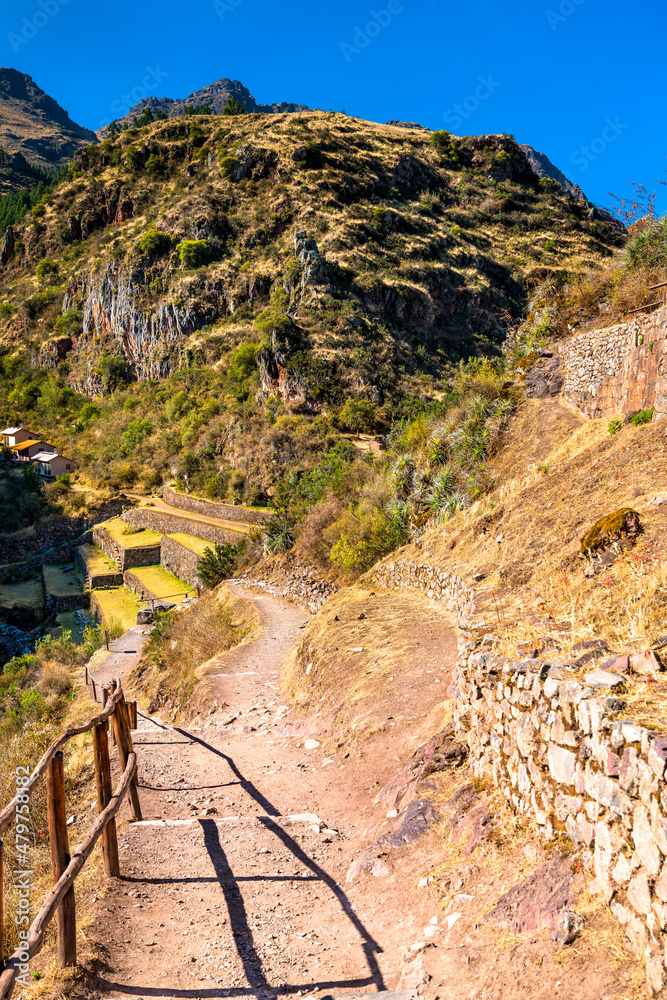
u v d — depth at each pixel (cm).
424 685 890
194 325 8131
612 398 1199
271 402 6153
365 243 8331
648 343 1034
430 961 375
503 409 1625
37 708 1772
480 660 575
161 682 1812
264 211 9219
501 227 10269
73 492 6731
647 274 1258
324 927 461
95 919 469
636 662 403
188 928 469
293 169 9694
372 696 919
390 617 1272
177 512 5438
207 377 7456
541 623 598
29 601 5012
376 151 11031
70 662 2916
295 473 4894
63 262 11744
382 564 1716
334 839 611
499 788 502
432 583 1334
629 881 304
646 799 298
